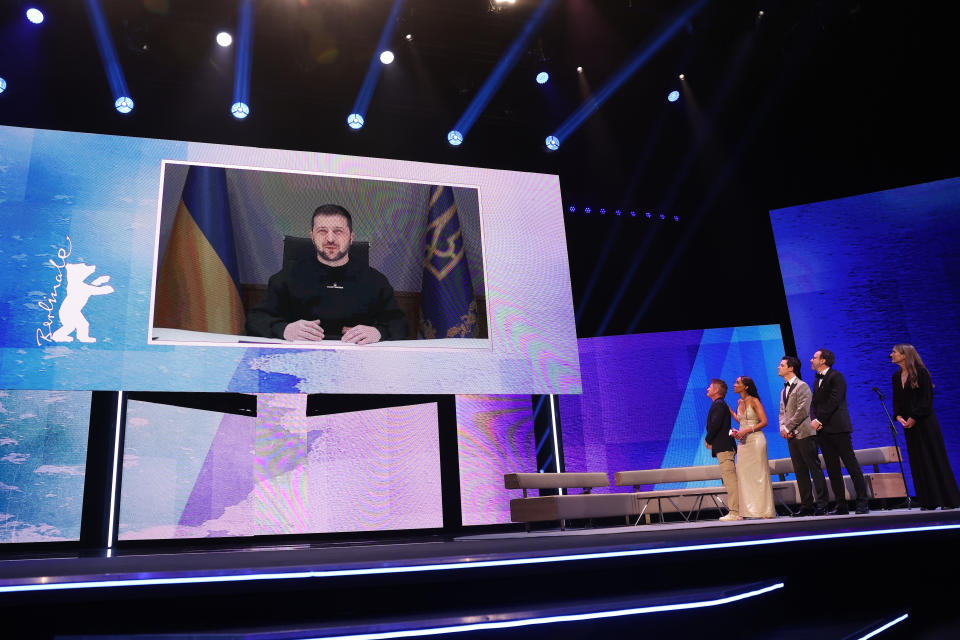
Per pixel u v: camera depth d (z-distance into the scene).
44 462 7.68
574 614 3.09
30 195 7.10
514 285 8.42
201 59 7.98
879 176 9.75
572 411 9.89
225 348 7.32
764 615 4.01
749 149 10.28
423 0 7.92
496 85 8.99
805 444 6.41
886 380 9.35
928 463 5.98
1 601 2.73
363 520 8.66
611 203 10.17
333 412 8.85
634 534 4.20
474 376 8.02
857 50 8.77
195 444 8.05
